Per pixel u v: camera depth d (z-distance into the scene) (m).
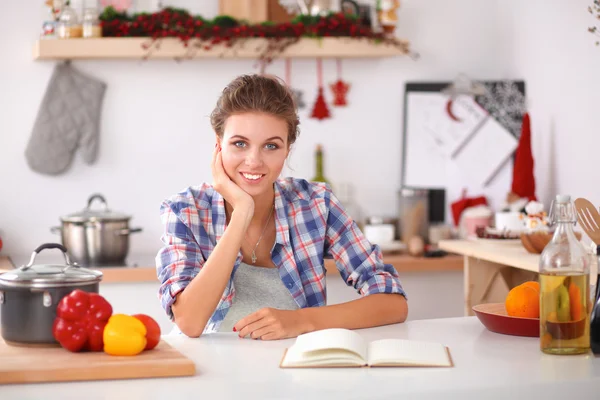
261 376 1.35
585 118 3.14
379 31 3.69
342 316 1.76
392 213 3.90
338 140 3.85
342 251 2.06
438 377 1.34
